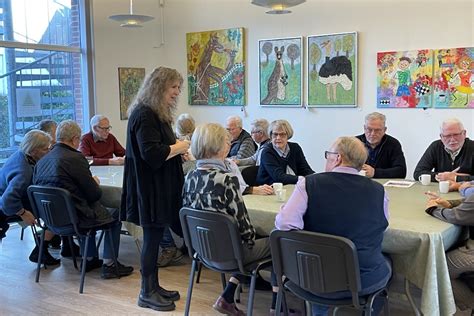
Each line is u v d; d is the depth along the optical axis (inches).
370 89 204.8
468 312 114.4
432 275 88.2
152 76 114.3
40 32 223.3
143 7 254.2
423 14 190.1
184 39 255.8
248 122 240.5
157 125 113.6
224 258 100.5
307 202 84.2
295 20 220.8
